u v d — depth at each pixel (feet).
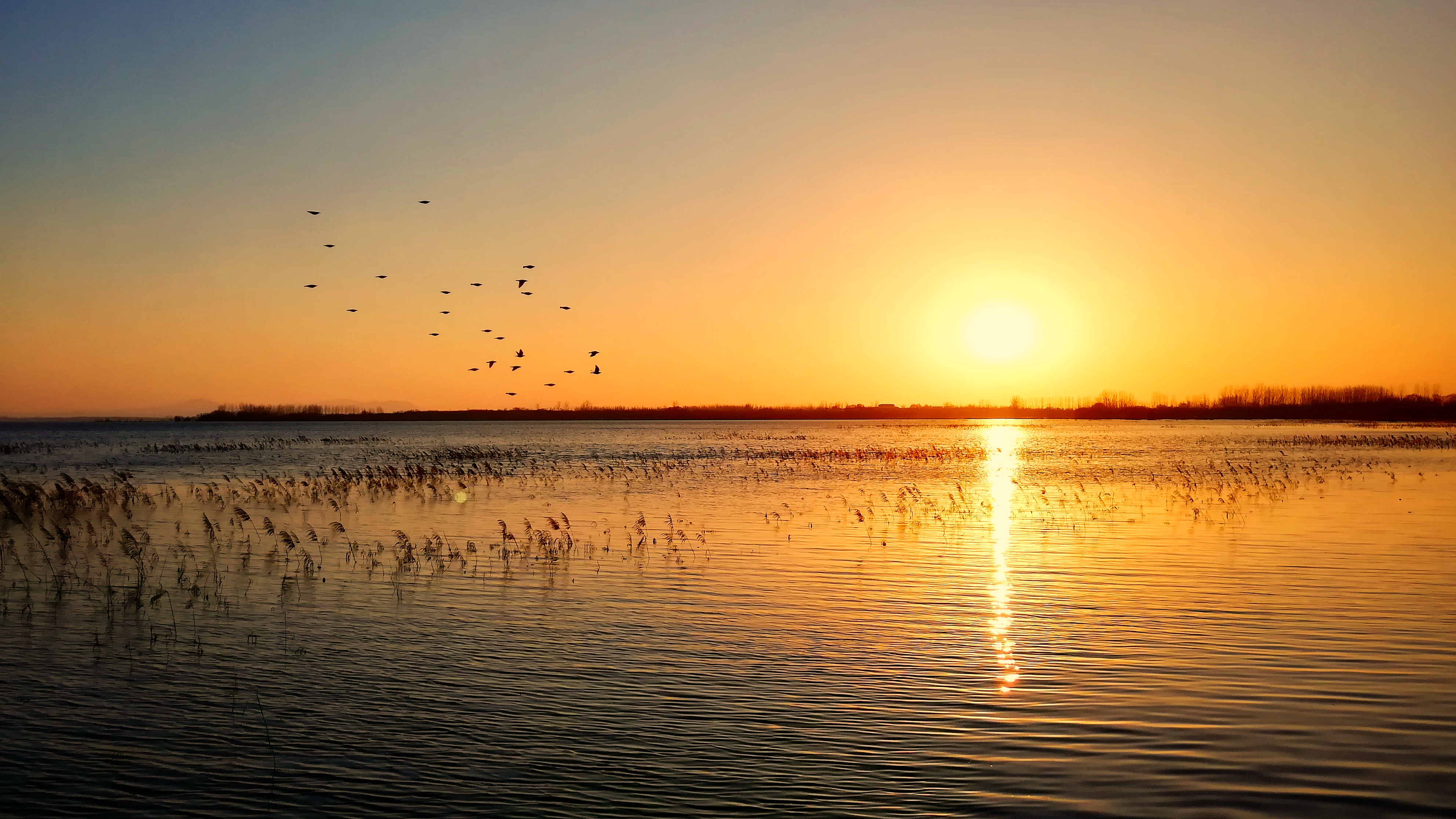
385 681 42.42
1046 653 46.50
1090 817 29.12
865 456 244.83
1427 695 39.52
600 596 60.75
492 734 35.99
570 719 37.47
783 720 37.32
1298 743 34.47
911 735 35.68
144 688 41.45
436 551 77.41
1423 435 357.00
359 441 395.55
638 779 31.91
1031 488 144.56
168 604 58.13
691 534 89.86
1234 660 44.86
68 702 39.65
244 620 53.83
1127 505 116.88
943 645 48.21
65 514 103.55
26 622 53.31
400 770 32.65
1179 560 73.61
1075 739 35.14
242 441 390.83
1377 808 29.45
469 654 46.80
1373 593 60.23
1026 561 73.41
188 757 33.83
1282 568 69.67
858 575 67.97
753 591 62.08
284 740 35.32
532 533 89.35
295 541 72.38
